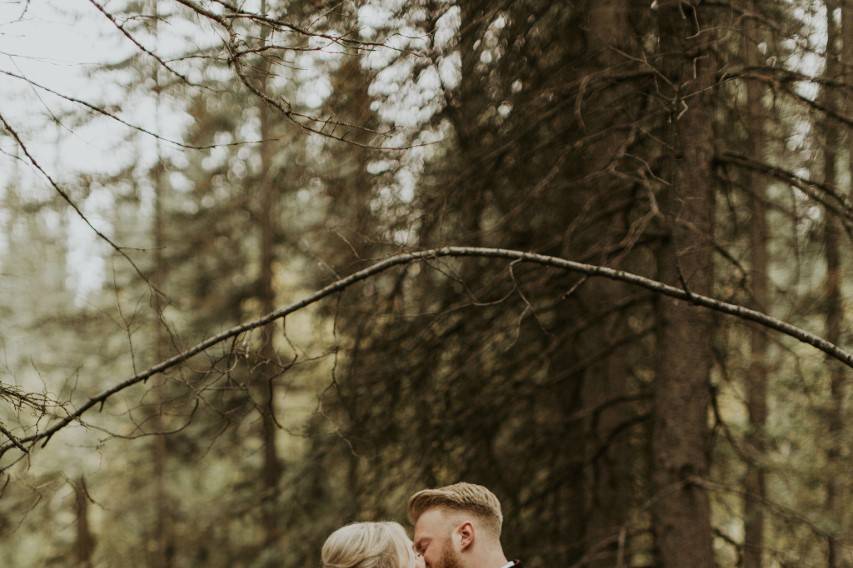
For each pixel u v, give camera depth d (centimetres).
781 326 332
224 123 1102
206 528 1060
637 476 776
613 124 655
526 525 740
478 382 728
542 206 703
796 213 634
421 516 311
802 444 773
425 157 677
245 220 1399
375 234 669
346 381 711
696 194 591
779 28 536
